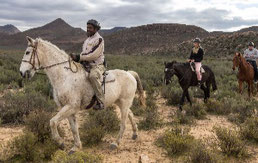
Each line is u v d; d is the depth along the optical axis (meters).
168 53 77.19
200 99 12.34
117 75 6.23
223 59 47.78
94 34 5.50
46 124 6.35
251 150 6.19
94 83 5.42
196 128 7.90
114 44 137.25
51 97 11.38
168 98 11.52
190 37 135.25
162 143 6.45
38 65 5.17
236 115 8.96
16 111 8.20
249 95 12.27
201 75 10.12
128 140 6.84
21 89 13.34
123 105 6.37
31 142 5.51
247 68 11.75
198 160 5.23
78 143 5.66
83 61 5.58
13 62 24.84
